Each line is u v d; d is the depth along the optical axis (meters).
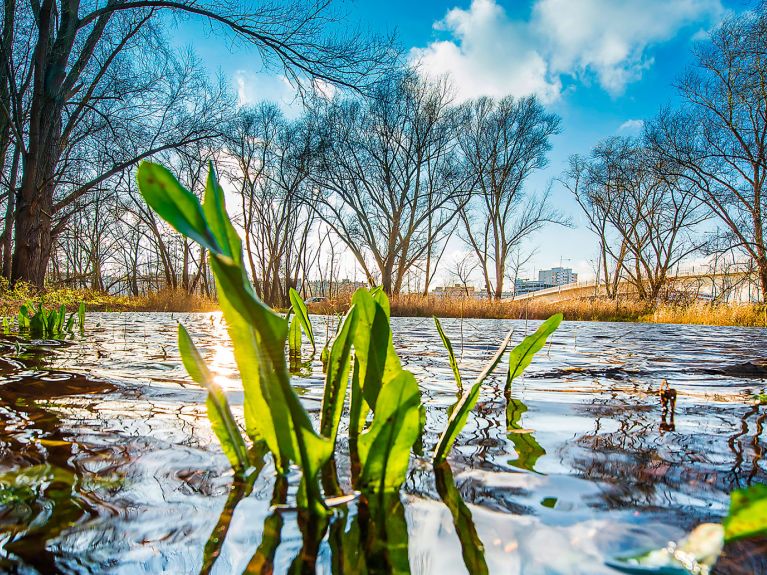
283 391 0.59
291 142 27.47
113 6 10.28
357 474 0.81
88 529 0.58
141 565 0.50
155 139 13.94
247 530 0.59
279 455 0.79
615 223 30.34
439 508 0.67
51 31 11.70
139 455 0.90
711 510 0.67
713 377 2.27
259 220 33.38
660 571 0.49
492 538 0.57
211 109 14.41
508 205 32.62
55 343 3.57
